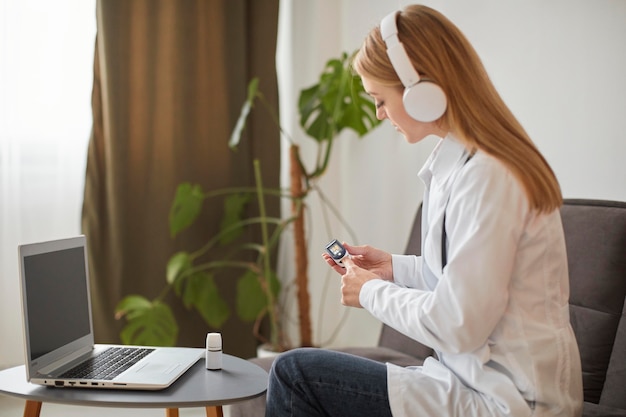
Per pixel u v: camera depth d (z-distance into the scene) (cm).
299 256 318
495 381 128
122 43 313
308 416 139
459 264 125
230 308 336
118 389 148
